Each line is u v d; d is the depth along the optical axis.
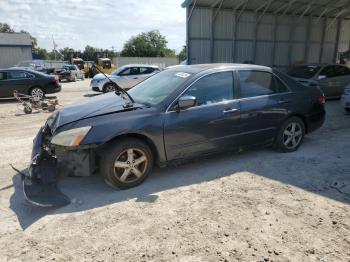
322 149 6.04
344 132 7.46
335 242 3.13
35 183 3.95
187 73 4.95
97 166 4.26
